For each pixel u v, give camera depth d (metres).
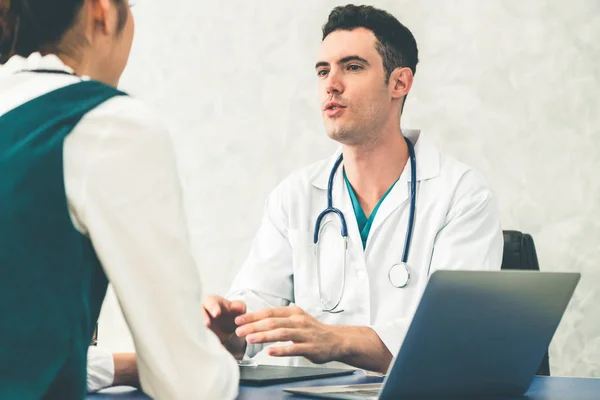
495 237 1.66
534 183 2.18
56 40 0.74
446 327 0.79
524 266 1.68
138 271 0.65
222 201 2.50
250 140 2.48
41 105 0.67
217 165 2.51
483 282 0.78
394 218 1.71
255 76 2.48
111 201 0.64
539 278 0.83
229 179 2.50
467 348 0.82
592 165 2.13
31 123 0.66
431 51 2.28
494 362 0.86
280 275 1.77
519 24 2.21
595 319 2.11
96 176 0.64
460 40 2.25
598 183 2.12
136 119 0.67
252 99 2.48
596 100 2.14
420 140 1.80
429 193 1.72
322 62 1.73
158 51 2.60
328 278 1.71
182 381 0.67
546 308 0.86
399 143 1.75
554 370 2.13
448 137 2.25
